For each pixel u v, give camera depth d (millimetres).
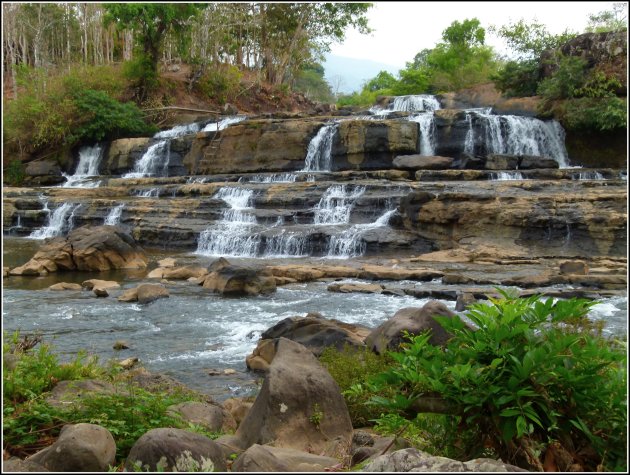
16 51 47281
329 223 23250
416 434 4348
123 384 5602
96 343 10867
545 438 3141
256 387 8438
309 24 52031
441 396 3238
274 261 19625
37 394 4734
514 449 3125
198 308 13664
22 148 39062
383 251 20406
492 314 3273
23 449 3973
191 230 22844
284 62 53844
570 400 3059
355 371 6500
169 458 3270
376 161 30219
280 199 24438
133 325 12211
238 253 21625
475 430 3326
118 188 29250
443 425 3467
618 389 2986
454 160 29734
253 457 3258
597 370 3111
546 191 21703
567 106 30438
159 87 44438
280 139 32000
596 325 4973
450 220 20688
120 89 42812
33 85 40250
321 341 8680
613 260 17984
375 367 6539
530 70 35406
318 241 21016
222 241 22062
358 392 5262
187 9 41125
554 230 19484
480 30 46812
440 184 23391
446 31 47438
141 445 3338
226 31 51000
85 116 38875
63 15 48469
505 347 3141
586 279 15227
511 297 3426
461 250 19359
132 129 39812
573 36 36719
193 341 11000
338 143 30625
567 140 31000
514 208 20000
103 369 6652
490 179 25469
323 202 23859
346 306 13781
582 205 19688
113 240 19516
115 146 37719
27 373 5125
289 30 52625
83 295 15297
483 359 3221
